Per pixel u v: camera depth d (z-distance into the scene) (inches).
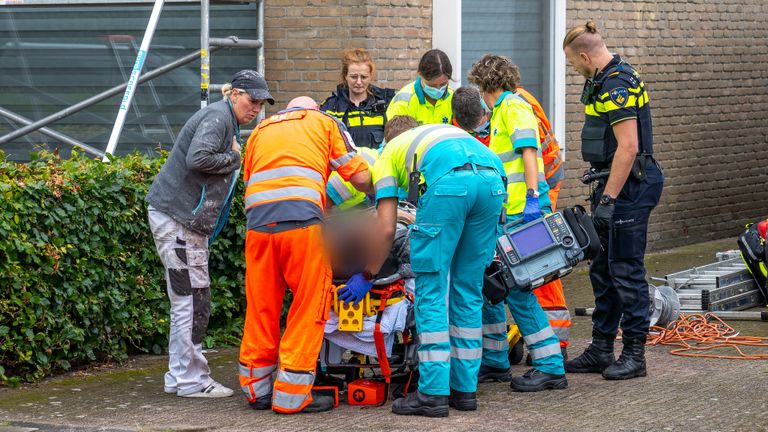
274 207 269.4
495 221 269.3
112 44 452.8
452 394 274.8
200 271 293.1
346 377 293.6
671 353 342.3
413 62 460.8
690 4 584.4
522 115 305.3
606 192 300.0
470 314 272.2
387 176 265.1
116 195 325.4
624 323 308.2
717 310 400.5
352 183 281.4
